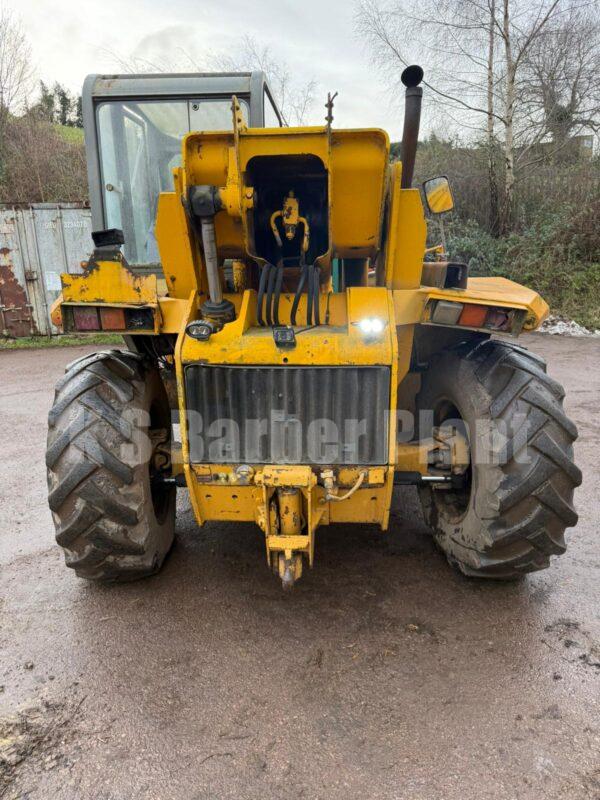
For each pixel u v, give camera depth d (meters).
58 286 9.94
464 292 2.38
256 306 2.40
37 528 3.40
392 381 2.20
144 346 2.82
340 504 2.40
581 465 4.21
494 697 2.06
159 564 2.80
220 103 4.59
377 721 1.96
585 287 11.15
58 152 15.23
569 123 12.58
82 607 2.62
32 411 5.93
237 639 2.39
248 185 2.22
